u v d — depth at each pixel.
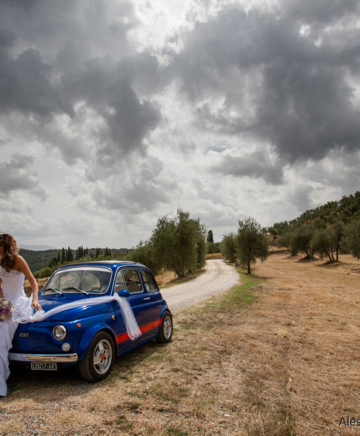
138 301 6.12
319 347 6.94
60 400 4.02
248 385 4.70
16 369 5.20
